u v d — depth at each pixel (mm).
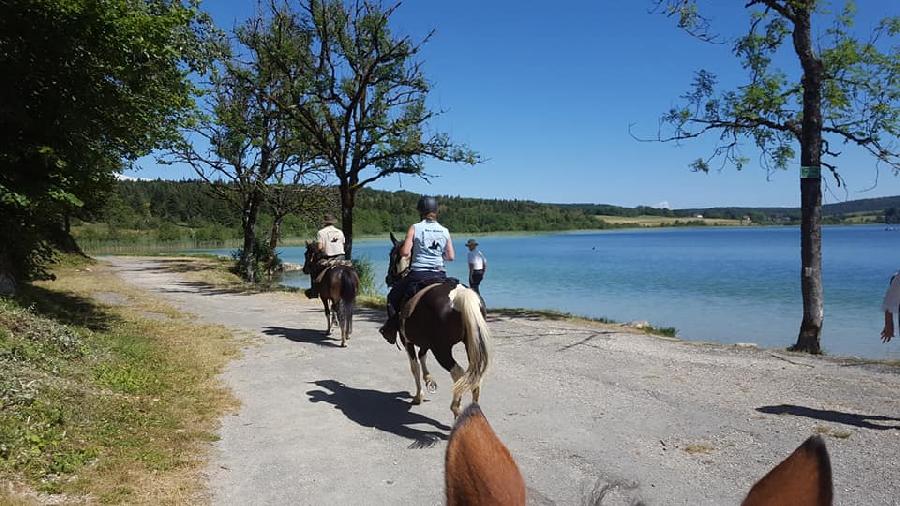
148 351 9812
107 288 19500
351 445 6348
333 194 29906
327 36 20281
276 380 8891
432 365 9914
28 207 9875
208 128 24453
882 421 6711
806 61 11930
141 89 10805
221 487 5234
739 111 13602
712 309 22547
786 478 815
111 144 11648
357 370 9578
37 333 8336
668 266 45125
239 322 14102
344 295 11320
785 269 40156
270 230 39219
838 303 23000
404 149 21125
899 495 4926
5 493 4375
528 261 53125
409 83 21328
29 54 9727
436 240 6945
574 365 9836
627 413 7301
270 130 25062
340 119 22266
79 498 4566
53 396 6254
